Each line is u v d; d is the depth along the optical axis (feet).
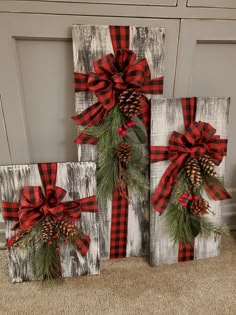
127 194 3.05
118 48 2.76
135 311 2.61
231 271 3.10
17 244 2.80
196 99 2.91
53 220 2.77
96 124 2.81
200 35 2.96
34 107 3.04
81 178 2.85
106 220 3.13
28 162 3.21
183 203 2.92
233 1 2.86
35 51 2.83
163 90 3.14
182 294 2.80
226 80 3.26
